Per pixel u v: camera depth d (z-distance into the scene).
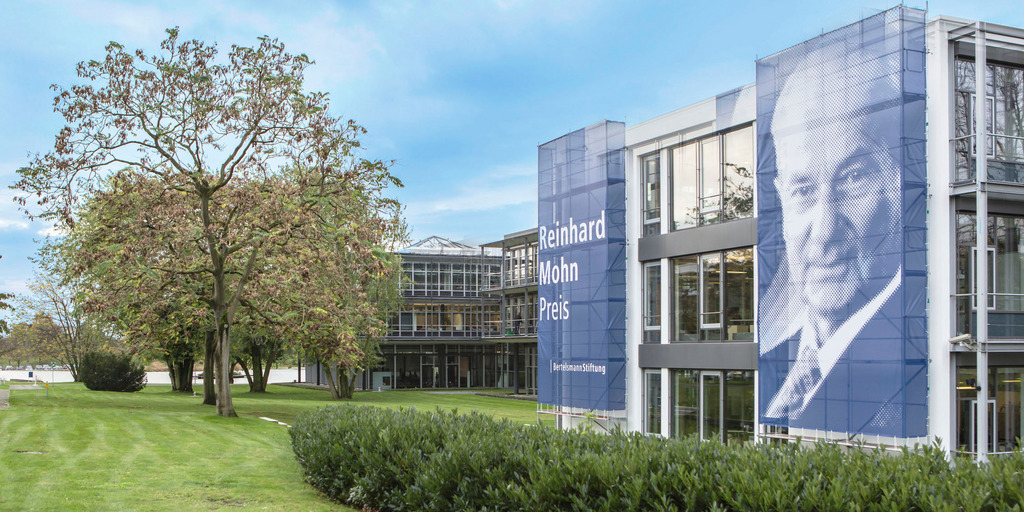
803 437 16.86
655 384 21.81
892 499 5.67
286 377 91.44
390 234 26.22
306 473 12.97
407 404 41.09
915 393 14.53
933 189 14.98
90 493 11.27
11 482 11.84
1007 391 15.61
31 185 23.08
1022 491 5.42
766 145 17.69
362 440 10.55
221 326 28.31
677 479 6.63
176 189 24.91
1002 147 15.81
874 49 15.34
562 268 24.58
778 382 17.09
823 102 16.33
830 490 5.84
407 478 9.37
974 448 14.83
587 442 8.60
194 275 28.64
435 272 63.69
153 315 27.61
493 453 8.39
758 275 17.78
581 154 23.83
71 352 55.81
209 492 11.83
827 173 16.16
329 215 26.14
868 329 15.14
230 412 26.56
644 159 22.62
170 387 60.00
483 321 60.00
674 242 21.03
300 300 27.67
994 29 14.96
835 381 15.73
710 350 19.62
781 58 17.38
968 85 15.41
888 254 14.83
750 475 6.34
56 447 16.22
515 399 47.97
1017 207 15.70
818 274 16.22
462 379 64.81
